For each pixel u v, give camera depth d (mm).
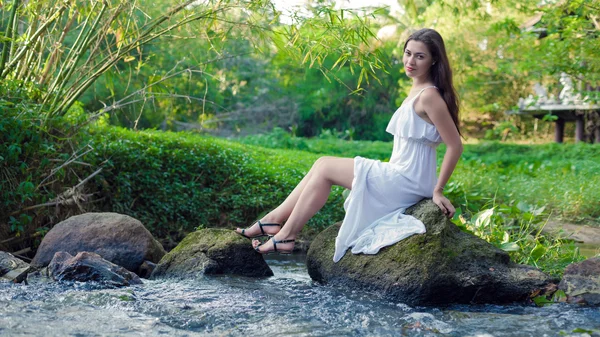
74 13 5672
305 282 4059
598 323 3029
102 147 6617
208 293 3586
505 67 13344
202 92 19266
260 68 23016
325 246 4121
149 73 15102
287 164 9867
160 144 7824
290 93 26203
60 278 3742
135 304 3203
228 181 8141
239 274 4230
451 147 3670
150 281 4023
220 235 4336
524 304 3520
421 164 3801
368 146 19203
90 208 6223
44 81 5855
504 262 3701
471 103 22281
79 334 2621
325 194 3975
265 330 2814
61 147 5605
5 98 5230
